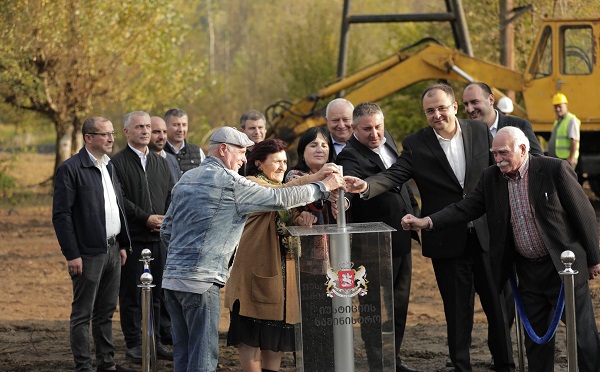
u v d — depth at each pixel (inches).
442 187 287.9
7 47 829.8
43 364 336.2
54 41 891.4
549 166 262.1
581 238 262.4
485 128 294.8
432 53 708.7
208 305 240.4
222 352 357.7
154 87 1044.5
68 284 551.8
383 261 234.2
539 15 828.0
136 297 342.6
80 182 300.0
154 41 1002.7
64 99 980.6
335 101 314.7
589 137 728.3
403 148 293.9
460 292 286.0
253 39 1982.0
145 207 343.9
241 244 259.1
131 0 967.0
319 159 283.1
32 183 1150.3
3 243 709.3
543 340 254.7
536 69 719.1
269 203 238.4
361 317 234.7
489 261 285.6
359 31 1352.1
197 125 1562.5
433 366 331.3
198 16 1704.0
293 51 1334.9
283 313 257.9
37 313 465.1
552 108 713.0
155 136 360.2
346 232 233.6
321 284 233.1
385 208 297.4
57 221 297.9
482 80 713.6
